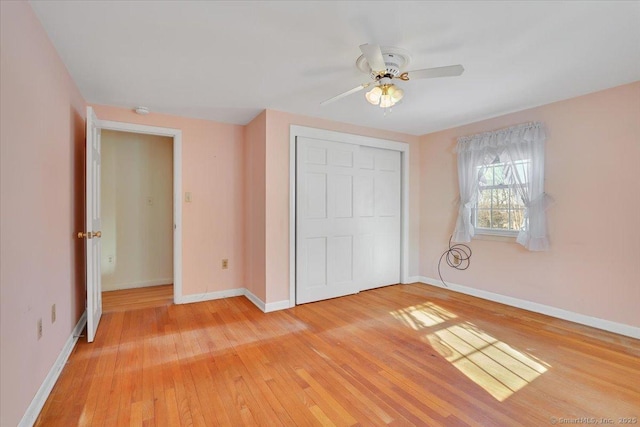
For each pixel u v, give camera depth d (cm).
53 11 169
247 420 167
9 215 142
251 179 378
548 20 179
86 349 245
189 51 214
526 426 162
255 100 309
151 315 325
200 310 341
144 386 196
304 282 363
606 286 282
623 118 271
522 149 333
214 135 383
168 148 455
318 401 183
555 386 197
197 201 374
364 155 413
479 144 376
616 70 243
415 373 213
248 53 216
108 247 422
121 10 169
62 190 224
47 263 191
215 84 270
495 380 204
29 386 162
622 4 164
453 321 307
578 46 207
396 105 325
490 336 271
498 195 369
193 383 200
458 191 411
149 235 446
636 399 184
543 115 323
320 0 162
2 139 137
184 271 367
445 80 260
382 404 180
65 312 230
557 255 315
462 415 171
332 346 253
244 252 402
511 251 354
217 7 167
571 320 305
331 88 279
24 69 158
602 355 236
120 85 271
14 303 147
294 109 337
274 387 196
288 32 191
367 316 322
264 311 336
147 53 216
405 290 420
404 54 216
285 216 348
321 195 374
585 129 294
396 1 162
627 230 270
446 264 428
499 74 250
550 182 319
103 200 418
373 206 424
